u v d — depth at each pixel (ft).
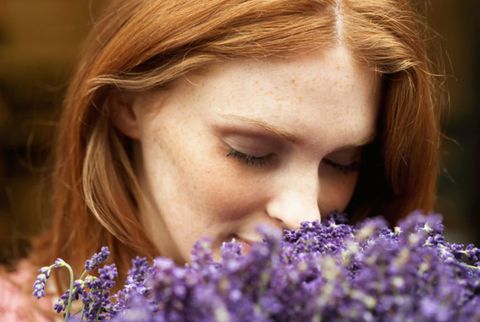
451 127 5.10
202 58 1.89
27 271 2.56
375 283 1.28
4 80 4.65
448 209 4.95
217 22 1.88
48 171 3.09
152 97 2.04
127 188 2.25
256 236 1.94
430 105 2.14
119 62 2.06
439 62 2.39
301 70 1.84
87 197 2.22
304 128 1.85
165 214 2.06
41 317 2.36
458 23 5.19
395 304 1.25
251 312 1.22
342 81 1.86
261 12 1.86
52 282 2.43
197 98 1.93
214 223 1.97
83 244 2.27
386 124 2.10
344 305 1.26
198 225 1.99
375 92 1.97
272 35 1.83
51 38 4.76
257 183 1.91
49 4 4.78
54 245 2.41
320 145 1.88
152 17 2.00
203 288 1.22
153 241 2.23
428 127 2.16
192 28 1.91
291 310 1.27
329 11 1.89
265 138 1.87
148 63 2.03
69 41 4.75
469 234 4.93
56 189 2.47
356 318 1.24
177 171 2.00
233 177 1.92
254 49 1.83
